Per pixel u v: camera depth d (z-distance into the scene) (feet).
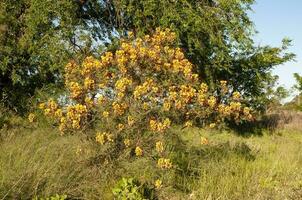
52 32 45.19
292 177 28.25
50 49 43.65
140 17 49.67
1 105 42.09
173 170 24.02
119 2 49.83
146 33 50.39
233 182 25.38
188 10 49.34
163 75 26.40
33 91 46.88
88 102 23.75
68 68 27.14
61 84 43.24
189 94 25.13
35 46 44.88
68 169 22.26
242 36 52.75
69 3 45.32
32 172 20.65
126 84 23.72
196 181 24.86
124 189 21.17
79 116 23.11
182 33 50.60
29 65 46.70
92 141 23.82
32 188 19.97
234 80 58.34
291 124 60.59
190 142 28.45
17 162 21.57
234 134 48.19
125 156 23.38
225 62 54.85
